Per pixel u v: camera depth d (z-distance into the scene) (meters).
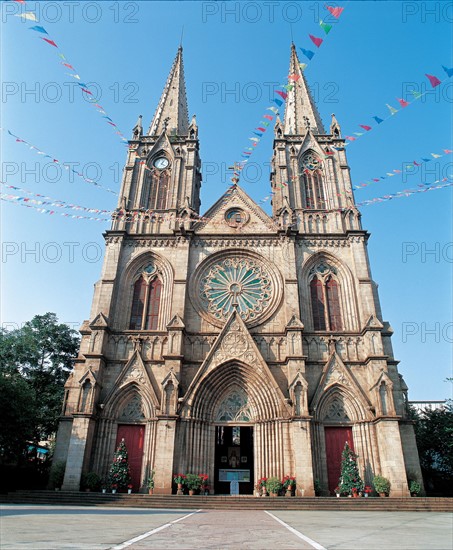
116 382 40.44
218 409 40.69
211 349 41.19
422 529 14.91
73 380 41.66
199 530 13.56
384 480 35.34
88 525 13.68
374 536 12.09
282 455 37.19
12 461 43.88
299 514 25.56
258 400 40.19
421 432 53.28
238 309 46.19
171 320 42.81
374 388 39.41
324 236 48.97
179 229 48.25
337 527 15.61
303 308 45.44
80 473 35.75
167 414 37.88
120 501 32.31
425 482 50.09
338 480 37.78
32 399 42.69
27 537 9.60
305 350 42.91
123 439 38.03
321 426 39.28
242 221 51.62
